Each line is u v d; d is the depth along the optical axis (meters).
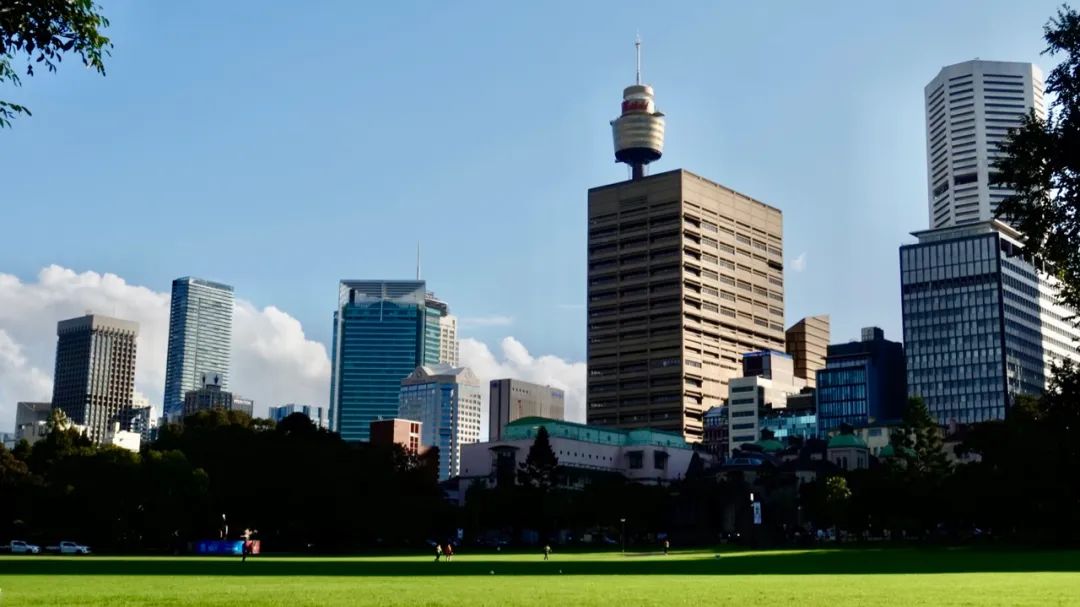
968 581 63.31
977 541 199.75
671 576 75.94
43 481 195.38
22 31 29.44
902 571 80.81
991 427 180.00
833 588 56.84
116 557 147.25
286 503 195.62
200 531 197.62
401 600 48.03
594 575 79.19
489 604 44.47
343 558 141.75
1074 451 143.38
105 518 182.88
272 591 57.78
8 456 193.00
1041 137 46.12
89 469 183.12
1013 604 42.91
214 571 91.38
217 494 194.38
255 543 179.62
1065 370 100.06
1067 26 45.75
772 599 47.34
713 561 115.75
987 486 174.25
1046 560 103.25
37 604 45.28
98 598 50.66
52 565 107.12
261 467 197.62
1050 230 47.84
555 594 52.78
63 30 30.03
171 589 60.41
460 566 104.19
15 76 30.16
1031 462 154.62
